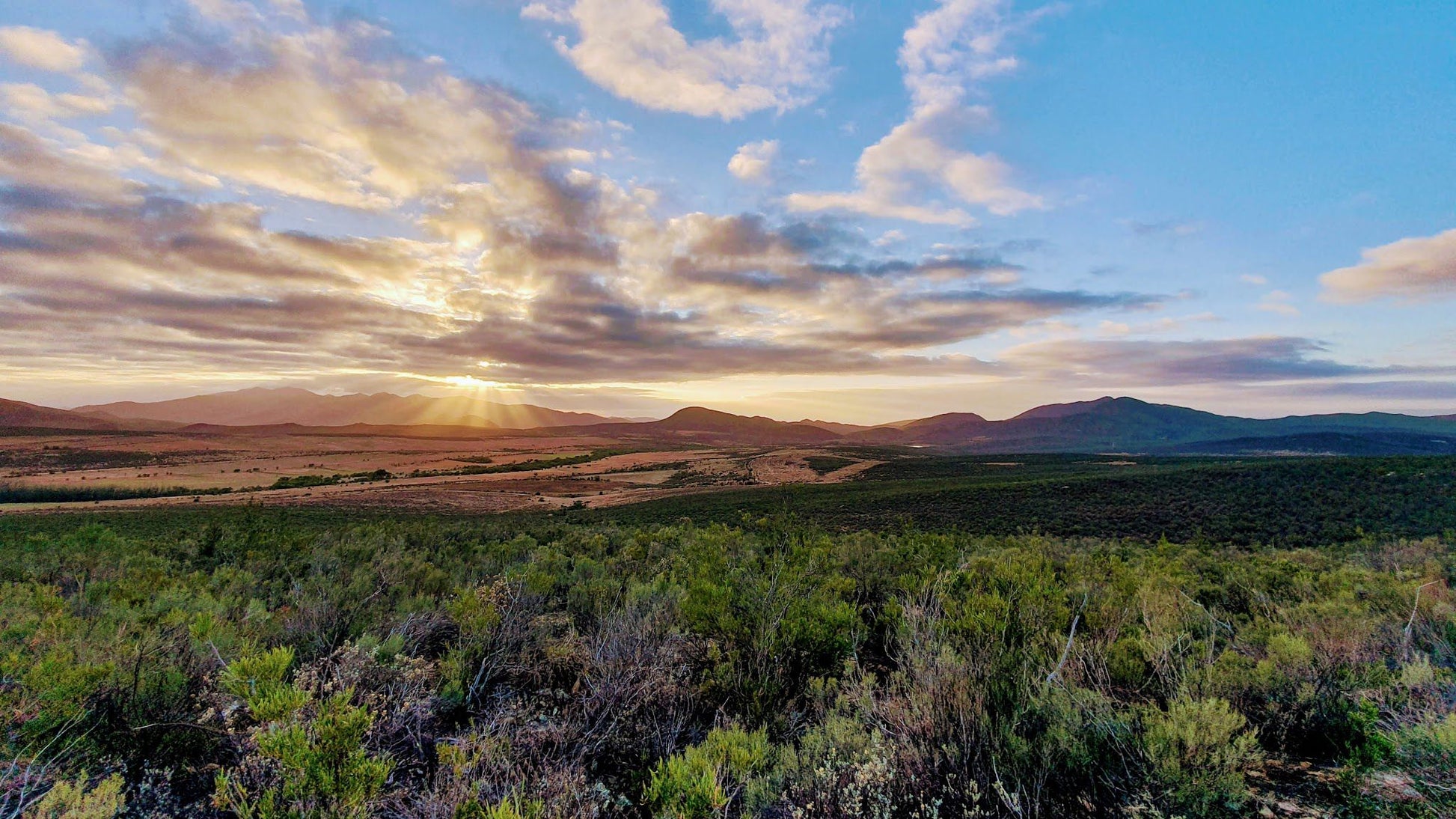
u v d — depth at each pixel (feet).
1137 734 10.38
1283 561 33.14
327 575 27.71
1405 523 88.58
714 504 204.64
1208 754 9.42
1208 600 22.48
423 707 11.99
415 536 54.70
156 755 10.61
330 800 8.19
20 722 9.74
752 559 24.88
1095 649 14.58
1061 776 9.94
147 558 34.12
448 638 18.34
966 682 11.95
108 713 10.67
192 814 9.17
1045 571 21.15
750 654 15.52
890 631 18.03
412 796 9.62
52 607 17.28
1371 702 11.15
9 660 11.01
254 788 9.26
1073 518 128.77
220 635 14.11
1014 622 16.06
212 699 11.35
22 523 100.89
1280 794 9.43
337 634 16.89
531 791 9.68
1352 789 9.31
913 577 22.98
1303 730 11.51
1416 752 9.34
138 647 12.50
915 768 10.27
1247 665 13.15
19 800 8.45
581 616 20.94
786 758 10.37
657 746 11.96
